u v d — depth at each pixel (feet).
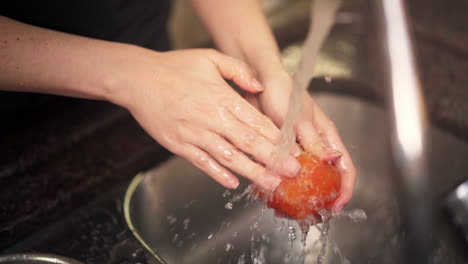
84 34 2.59
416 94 1.45
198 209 2.35
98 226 2.14
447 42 2.77
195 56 2.11
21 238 2.10
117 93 2.04
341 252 2.28
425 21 2.89
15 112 2.50
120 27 2.68
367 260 2.27
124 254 2.04
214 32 2.38
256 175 1.92
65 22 2.52
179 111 2.00
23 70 1.98
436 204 1.46
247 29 2.31
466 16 2.92
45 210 2.20
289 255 2.24
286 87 2.13
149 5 2.76
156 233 2.25
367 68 2.74
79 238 2.09
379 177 2.53
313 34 1.82
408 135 1.43
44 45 1.99
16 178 2.30
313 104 2.13
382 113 2.57
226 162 1.97
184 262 2.23
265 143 1.94
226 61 2.10
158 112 2.02
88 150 2.42
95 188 2.29
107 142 2.45
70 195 2.25
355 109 2.63
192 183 2.37
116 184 2.31
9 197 2.23
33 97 2.50
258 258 2.24
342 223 2.37
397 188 1.46
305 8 2.99
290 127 1.96
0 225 2.14
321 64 2.79
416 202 1.44
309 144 2.00
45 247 2.07
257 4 2.41
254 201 2.28
